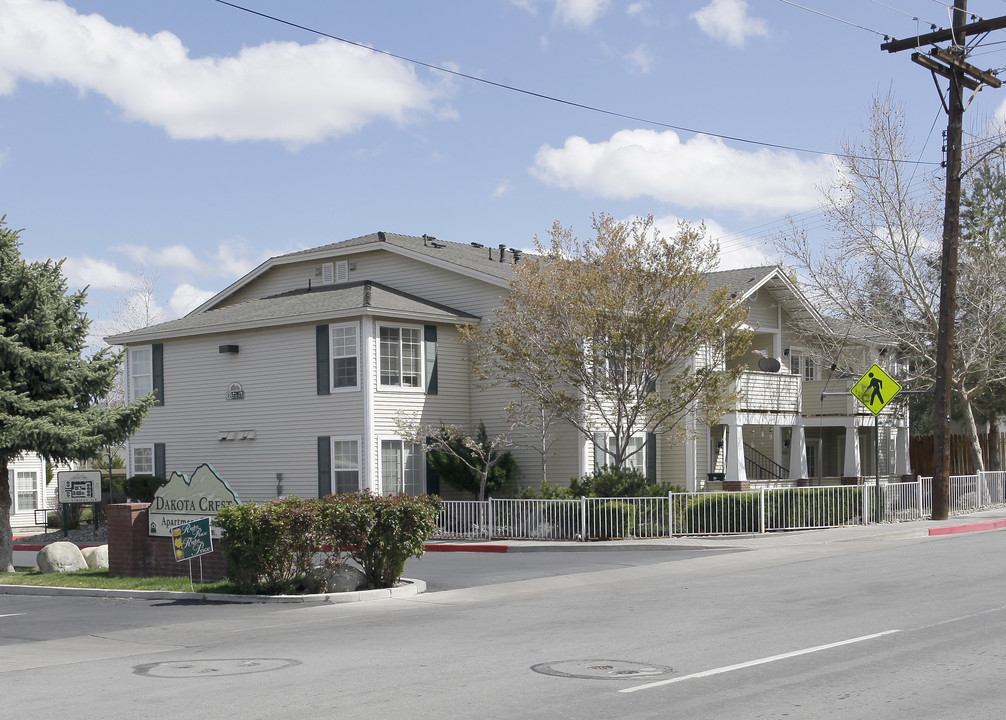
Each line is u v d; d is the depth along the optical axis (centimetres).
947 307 2650
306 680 929
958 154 2600
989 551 1955
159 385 3316
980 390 3388
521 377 2762
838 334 3341
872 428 3822
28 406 2138
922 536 2408
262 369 3073
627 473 2591
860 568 1759
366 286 3128
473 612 1422
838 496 2597
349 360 2877
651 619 1272
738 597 1452
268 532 1628
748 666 943
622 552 2244
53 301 2234
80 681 974
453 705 809
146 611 1556
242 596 1627
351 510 1655
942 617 1207
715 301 2594
